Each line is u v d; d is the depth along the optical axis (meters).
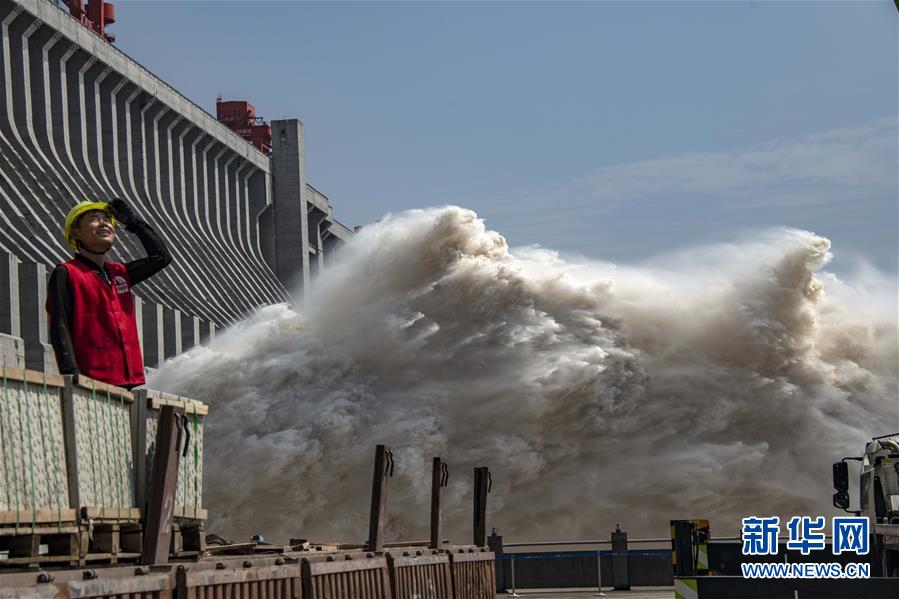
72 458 12.41
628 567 36.31
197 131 95.25
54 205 69.69
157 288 78.94
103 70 81.50
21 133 72.56
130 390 14.51
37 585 10.10
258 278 99.31
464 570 21.20
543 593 36.09
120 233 78.50
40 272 56.28
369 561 16.89
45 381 12.11
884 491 22.69
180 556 14.81
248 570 13.43
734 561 22.02
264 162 106.44
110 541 13.02
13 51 72.62
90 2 89.94
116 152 83.38
